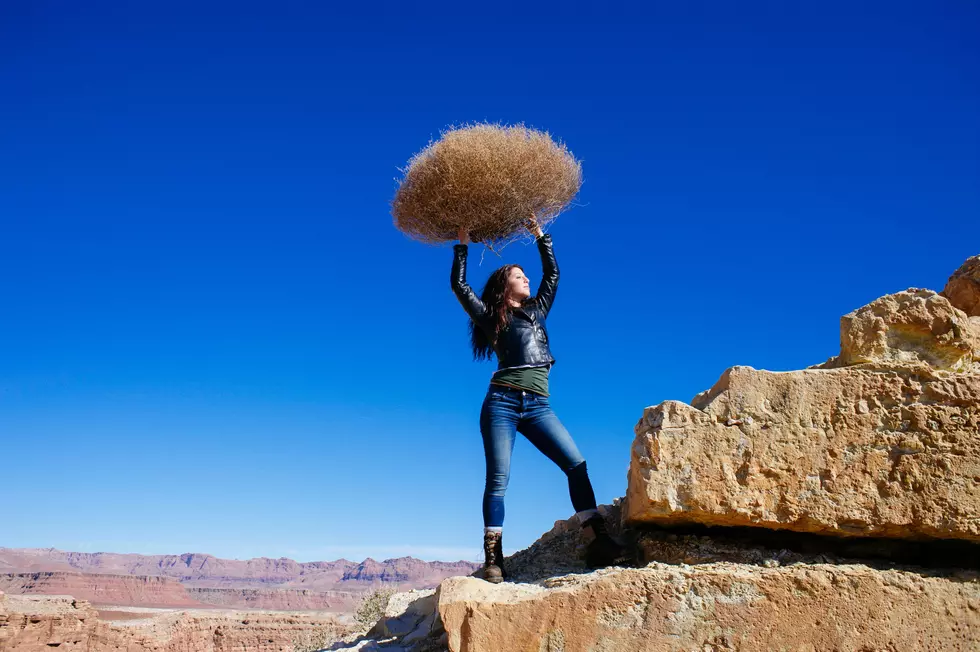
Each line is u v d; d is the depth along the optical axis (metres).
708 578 4.22
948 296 5.90
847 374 4.49
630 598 4.22
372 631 5.93
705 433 4.48
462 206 5.64
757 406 4.50
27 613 59.53
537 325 5.33
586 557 5.15
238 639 86.56
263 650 86.81
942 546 4.52
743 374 4.57
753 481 4.39
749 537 4.70
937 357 4.62
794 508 4.35
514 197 5.64
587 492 5.11
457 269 5.50
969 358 4.66
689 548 4.67
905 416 4.39
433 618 5.41
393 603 6.51
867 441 4.39
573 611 4.24
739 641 4.13
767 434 4.44
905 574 4.25
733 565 4.40
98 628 66.44
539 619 4.25
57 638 60.59
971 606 4.19
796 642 4.12
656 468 4.49
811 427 4.43
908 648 4.11
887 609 4.14
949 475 4.27
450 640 4.30
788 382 4.51
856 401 4.45
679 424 4.54
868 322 4.70
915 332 4.66
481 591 4.52
